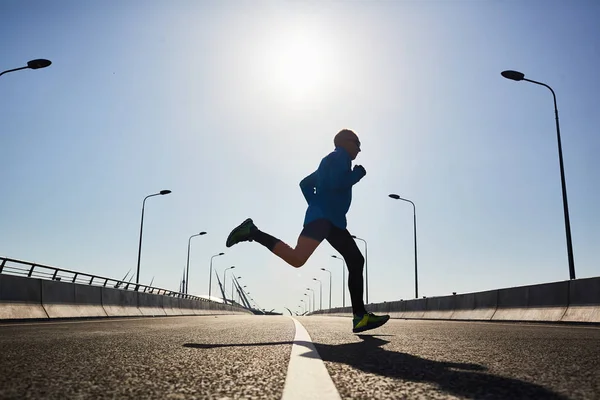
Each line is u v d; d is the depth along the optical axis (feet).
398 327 26.02
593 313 32.99
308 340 15.90
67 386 7.18
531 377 8.17
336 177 18.06
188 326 26.68
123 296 64.08
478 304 52.80
